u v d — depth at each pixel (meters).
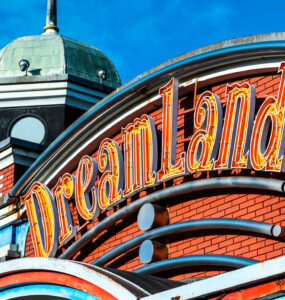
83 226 21.23
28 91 29.33
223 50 18.30
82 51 32.16
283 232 16.67
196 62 18.84
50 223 21.89
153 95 20.25
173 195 19.08
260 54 17.78
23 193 23.41
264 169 16.97
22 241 23.50
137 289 15.01
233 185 17.83
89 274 15.83
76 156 22.17
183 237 18.92
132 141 20.08
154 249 18.94
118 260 20.23
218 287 13.16
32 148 24.53
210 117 18.23
